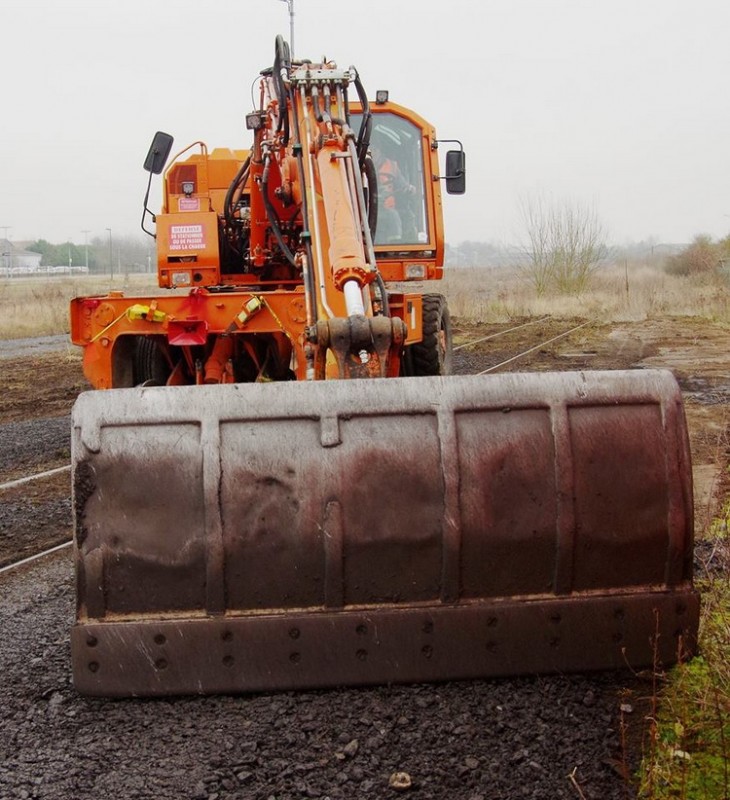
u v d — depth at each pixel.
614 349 16.95
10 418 11.30
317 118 5.99
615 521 3.72
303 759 3.25
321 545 3.66
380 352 4.52
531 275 34.62
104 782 3.15
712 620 4.09
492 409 3.75
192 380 8.03
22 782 3.16
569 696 3.62
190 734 3.42
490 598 3.73
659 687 3.66
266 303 6.93
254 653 3.64
